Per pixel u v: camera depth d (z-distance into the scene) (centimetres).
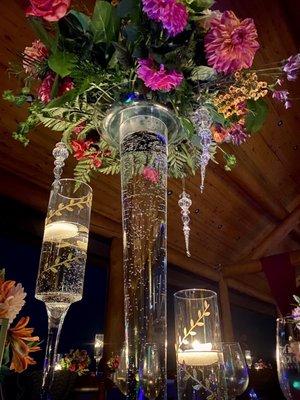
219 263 588
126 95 78
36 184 312
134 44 78
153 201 68
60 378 112
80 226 77
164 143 75
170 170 99
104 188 358
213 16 84
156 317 60
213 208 486
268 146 471
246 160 460
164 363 58
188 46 80
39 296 71
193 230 496
